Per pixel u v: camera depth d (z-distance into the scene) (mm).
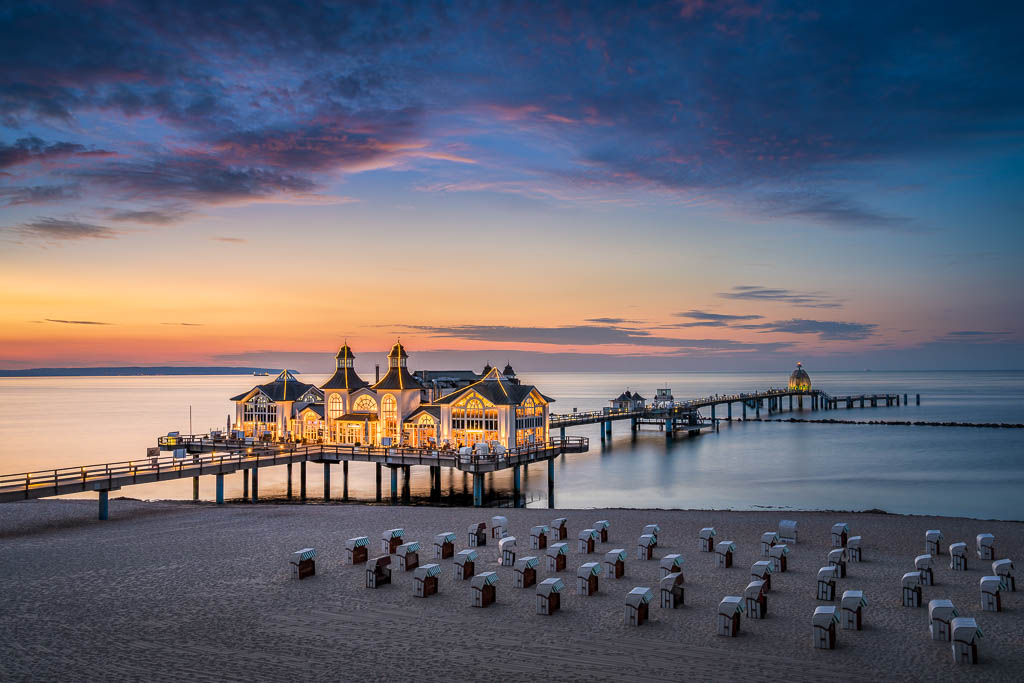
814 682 21109
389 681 21203
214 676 21516
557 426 104875
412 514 49031
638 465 91688
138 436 123562
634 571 33250
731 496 68500
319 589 30234
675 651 23453
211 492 72438
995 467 85188
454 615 26953
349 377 80938
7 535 42000
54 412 191750
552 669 22062
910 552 37844
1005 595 29469
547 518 47656
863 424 146875
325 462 70062
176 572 33062
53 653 23328
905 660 22641
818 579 28797
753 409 199875
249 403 85438
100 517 47531
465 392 70125
